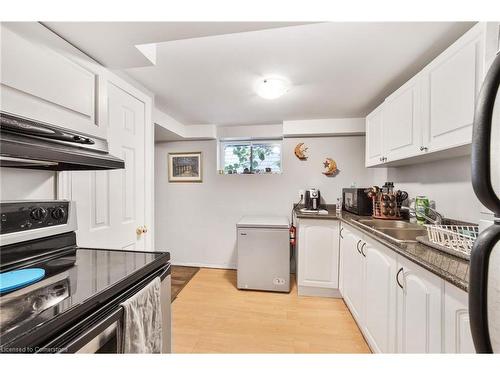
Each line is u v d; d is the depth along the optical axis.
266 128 3.19
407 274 1.10
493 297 0.34
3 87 0.70
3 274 0.82
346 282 2.17
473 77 1.06
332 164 3.01
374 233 1.48
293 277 2.99
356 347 1.67
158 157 3.46
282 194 3.19
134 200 1.67
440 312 0.88
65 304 0.63
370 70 1.67
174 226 3.44
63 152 0.80
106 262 0.98
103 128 1.11
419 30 1.22
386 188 2.27
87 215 1.28
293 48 1.40
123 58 1.11
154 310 0.89
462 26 1.19
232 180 3.29
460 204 1.60
